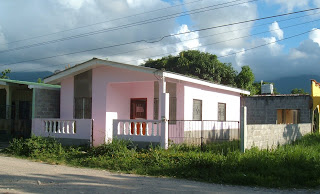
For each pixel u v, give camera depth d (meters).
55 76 15.16
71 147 13.23
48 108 15.70
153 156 10.39
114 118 14.54
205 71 32.19
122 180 8.03
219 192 6.95
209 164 9.16
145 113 15.02
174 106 14.17
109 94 14.34
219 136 16.97
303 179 8.08
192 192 6.83
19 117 17.89
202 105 15.75
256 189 7.44
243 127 10.22
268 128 12.13
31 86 15.09
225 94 18.22
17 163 10.48
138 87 15.29
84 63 14.32
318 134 16.44
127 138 12.80
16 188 6.77
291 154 9.55
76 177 8.23
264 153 9.51
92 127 13.55
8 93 17.00
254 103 21.73
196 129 15.05
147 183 7.71
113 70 14.09
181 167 9.26
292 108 20.47
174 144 12.34
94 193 6.41
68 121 14.35
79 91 15.06
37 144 12.73
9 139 15.81
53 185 7.16
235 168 8.79
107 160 10.66
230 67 34.06
